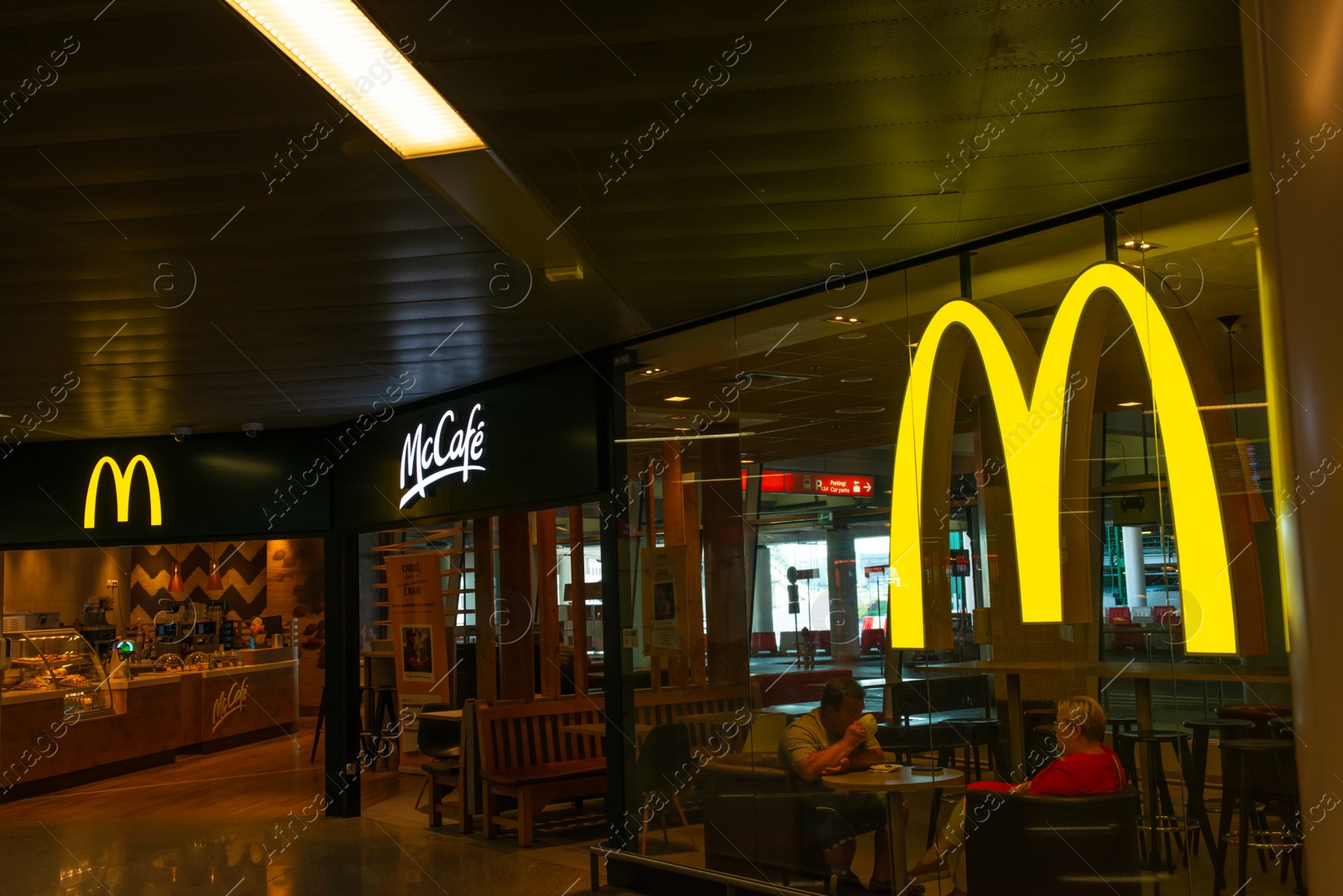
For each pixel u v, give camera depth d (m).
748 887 5.73
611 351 6.98
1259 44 2.53
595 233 4.86
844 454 5.57
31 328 6.13
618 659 6.73
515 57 3.30
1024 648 4.69
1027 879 4.34
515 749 8.19
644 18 3.10
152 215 4.48
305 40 3.19
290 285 5.50
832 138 3.93
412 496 8.51
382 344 6.72
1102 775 4.32
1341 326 2.39
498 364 7.35
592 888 6.52
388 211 4.51
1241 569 4.14
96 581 17.83
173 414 8.68
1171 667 4.26
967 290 5.17
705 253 5.18
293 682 16.08
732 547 6.08
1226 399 4.33
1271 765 3.98
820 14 3.11
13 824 9.17
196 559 18.86
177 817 9.30
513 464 7.59
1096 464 4.53
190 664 14.43
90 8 2.95
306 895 6.44
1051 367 4.68
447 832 8.25
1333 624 2.39
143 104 3.52
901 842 5.04
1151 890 4.21
